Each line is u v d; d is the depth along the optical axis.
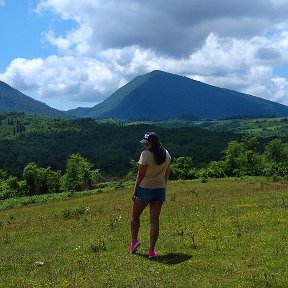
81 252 12.02
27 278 9.68
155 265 9.77
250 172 88.94
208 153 155.88
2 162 166.12
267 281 8.22
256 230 12.98
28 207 50.22
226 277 8.71
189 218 16.75
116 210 24.27
